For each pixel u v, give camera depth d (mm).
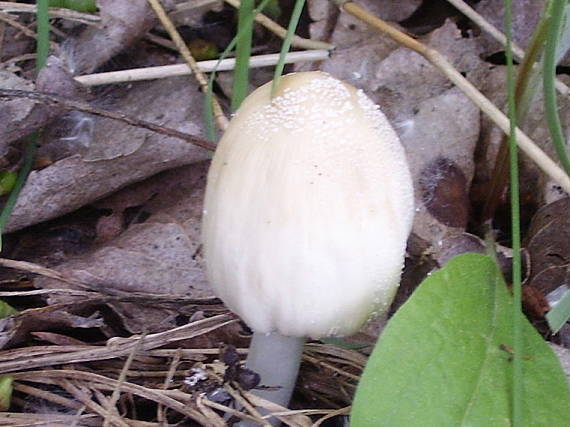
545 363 87
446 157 140
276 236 78
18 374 106
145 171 133
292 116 80
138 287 125
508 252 127
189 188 135
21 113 123
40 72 130
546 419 84
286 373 102
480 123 146
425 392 83
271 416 104
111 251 127
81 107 118
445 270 89
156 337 110
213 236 83
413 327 84
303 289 79
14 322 109
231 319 113
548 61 96
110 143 132
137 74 140
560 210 127
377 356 83
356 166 80
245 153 81
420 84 150
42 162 132
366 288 81
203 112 143
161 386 107
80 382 107
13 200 123
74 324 113
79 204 131
